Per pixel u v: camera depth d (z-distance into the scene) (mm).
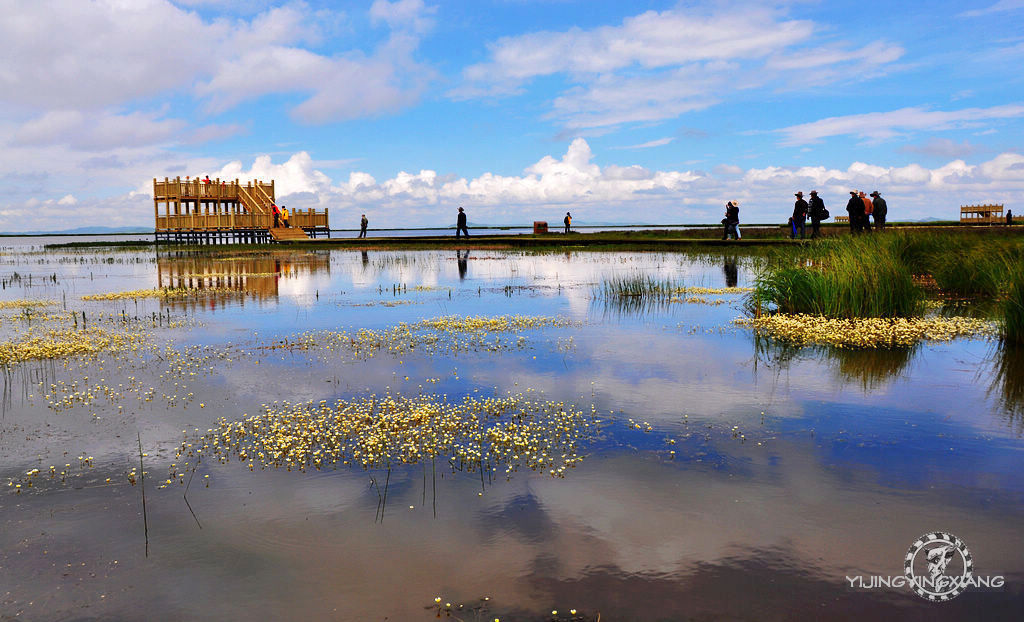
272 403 6289
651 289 15352
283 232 44625
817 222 25578
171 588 3104
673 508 3893
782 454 4785
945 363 7789
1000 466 4504
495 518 3791
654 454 4820
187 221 42000
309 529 3676
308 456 4859
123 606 2963
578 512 3855
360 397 6496
